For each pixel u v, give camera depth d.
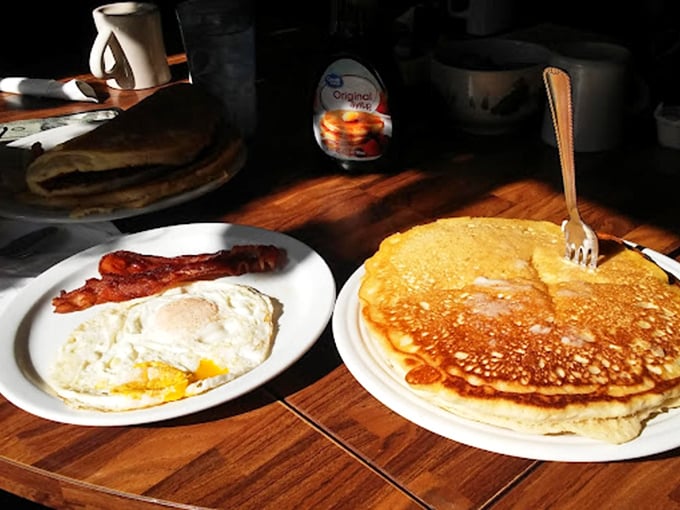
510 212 1.20
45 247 1.13
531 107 1.44
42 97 1.75
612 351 0.76
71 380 0.82
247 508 0.71
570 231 0.91
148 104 1.38
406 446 0.76
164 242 1.09
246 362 0.83
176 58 1.98
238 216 1.23
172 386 0.80
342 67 1.26
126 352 0.85
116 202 1.21
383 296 0.86
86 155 1.21
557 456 0.69
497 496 0.70
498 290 0.85
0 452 0.77
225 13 1.47
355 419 0.80
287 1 2.78
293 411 0.81
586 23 2.82
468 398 0.71
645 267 0.90
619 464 0.72
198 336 0.87
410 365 0.76
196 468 0.75
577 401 0.70
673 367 0.74
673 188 1.26
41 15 3.15
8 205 1.21
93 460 0.76
